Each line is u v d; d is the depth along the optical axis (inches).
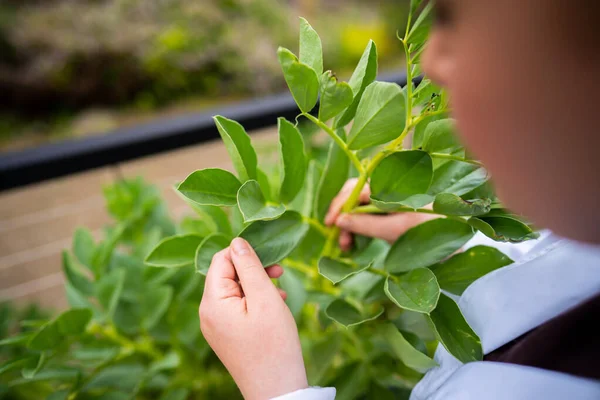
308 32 12.9
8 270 47.3
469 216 13.6
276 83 92.7
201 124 27.3
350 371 18.6
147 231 26.5
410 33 11.8
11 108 89.1
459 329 13.9
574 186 9.0
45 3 97.7
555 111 8.6
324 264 14.9
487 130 9.4
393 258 15.2
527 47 8.4
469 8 8.9
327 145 27.4
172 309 21.8
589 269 13.3
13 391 22.7
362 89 13.6
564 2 7.9
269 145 29.3
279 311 13.2
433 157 13.8
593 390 11.2
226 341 13.1
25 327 27.6
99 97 90.8
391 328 16.2
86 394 19.6
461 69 9.3
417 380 19.7
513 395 11.9
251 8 100.4
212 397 21.7
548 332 12.5
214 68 91.7
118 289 19.1
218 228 17.1
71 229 52.4
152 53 89.4
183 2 97.3
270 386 12.8
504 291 14.2
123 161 26.1
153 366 19.5
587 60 8.1
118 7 95.0
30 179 24.1
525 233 13.1
